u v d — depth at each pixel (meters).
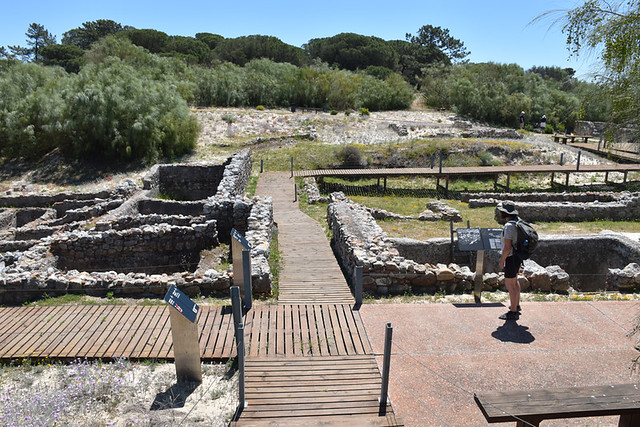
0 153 23.58
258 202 12.41
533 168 20.06
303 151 23.25
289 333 6.11
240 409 4.57
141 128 22.45
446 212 14.81
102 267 10.36
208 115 29.97
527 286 7.99
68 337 6.09
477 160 22.98
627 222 15.12
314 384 4.99
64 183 20.86
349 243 9.05
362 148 23.30
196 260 10.96
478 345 5.78
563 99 37.00
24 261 9.17
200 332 6.15
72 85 24.81
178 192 19.75
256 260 8.25
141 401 4.86
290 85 36.12
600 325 6.31
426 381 5.03
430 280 7.91
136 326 6.39
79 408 4.74
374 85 38.78
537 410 3.20
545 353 5.58
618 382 4.98
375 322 6.44
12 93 25.06
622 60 4.44
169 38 54.81
